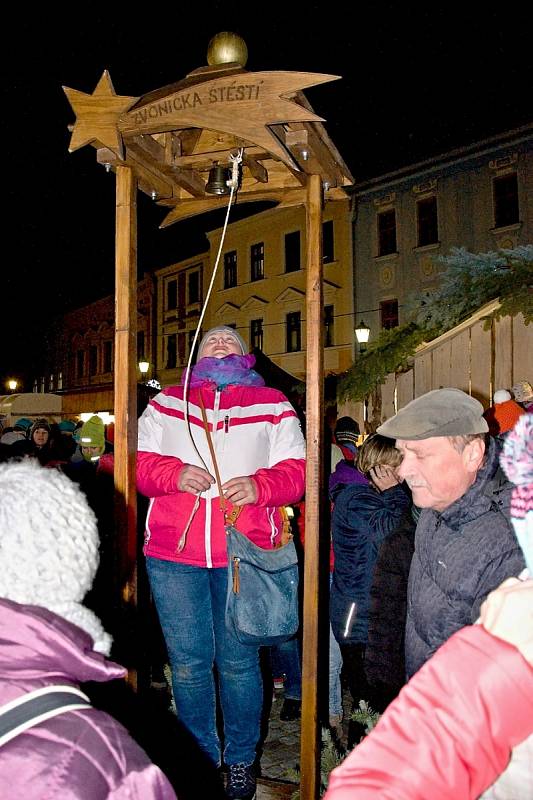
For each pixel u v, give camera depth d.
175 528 2.91
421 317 9.21
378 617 2.69
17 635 1.10
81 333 37.66
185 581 2.90
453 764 1.02
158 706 3.74
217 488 2.91
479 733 1.02
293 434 3.01
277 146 2.49
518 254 8.09
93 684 2.78
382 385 9.84
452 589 1.93
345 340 24.12
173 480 2.81
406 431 1.93
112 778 1.05
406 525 2.73
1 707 1.06
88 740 1.06
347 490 3.46
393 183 23.08
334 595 3.47
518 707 1.03
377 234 23.58
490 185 20.73
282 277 26.45
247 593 2.74
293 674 4.12
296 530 4.15
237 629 2.73
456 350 8.48
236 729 2.92
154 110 2.58
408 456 1.98
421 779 1.02
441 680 1.06
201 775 2.89
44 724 1.05
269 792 3.03
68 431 8.38
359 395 10.05
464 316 8.42
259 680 2.96
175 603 2.90
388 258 23.16
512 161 20.23
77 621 1.19
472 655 1.07
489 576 1.88
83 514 1.25
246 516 2.85
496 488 1.94
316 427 2.70
